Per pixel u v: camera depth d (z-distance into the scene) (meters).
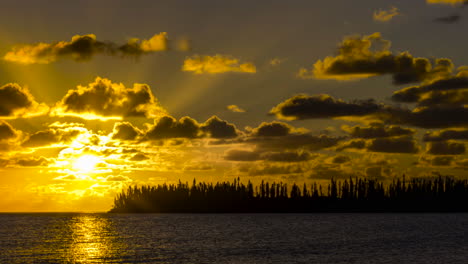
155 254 133.62
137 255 131.62
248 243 165.12
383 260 119.00
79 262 118.94
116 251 141.62
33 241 176.62
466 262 115.44
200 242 169.12
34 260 123.38
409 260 119.00
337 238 184.00
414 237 185.88
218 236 197.00
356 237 187.62
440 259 120.62
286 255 129.25
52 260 123.06
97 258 126.19
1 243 168.75
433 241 169.25
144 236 198.50
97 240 179.50
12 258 127.38
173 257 126.69
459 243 161.62
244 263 114.75
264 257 125.12
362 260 118.94
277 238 185.25
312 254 131.62
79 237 194.50
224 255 130.12
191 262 116.94
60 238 190.25
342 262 115.19
